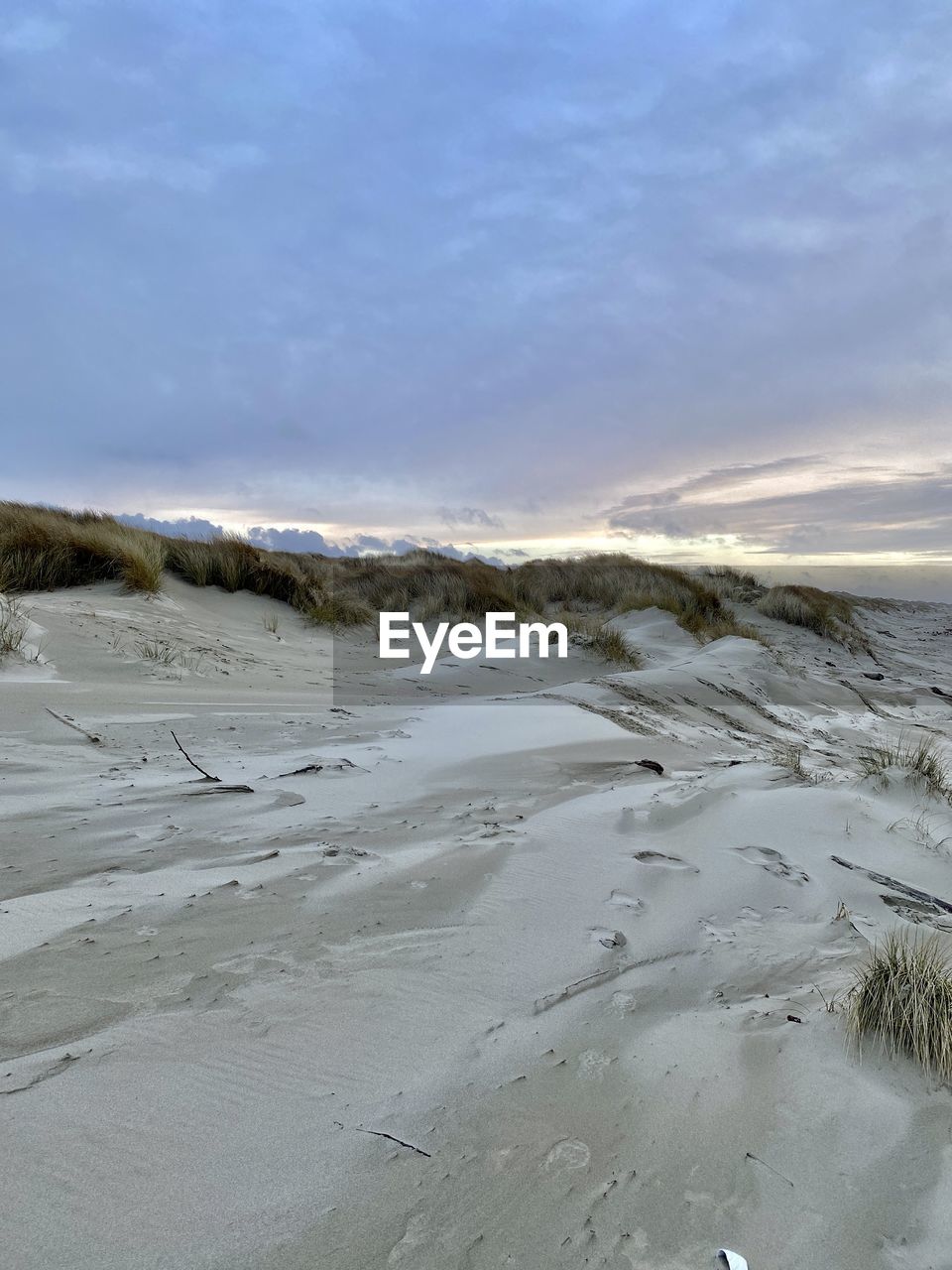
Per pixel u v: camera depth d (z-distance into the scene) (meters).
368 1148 1.39
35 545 10.09
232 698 6.22
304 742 4.84
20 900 2.30
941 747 7.76
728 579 20.86
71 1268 1.08
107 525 12.77
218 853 2.81
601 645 10.59
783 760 5.92
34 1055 1.58
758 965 2.23
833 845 3.29
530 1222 1.24
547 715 6.32
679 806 3.77
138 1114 1.43
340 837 3.07
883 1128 1.51
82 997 1.81
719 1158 1.42
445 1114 1.50
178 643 8.12
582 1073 1.66
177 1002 1.82
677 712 7.39
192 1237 1.16
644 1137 1.46
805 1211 1.30
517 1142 1.43
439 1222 1.23
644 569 20.03
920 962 1.97
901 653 17.89
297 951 2.12
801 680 10.46
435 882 2.68
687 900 2.69
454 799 3.81
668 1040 1.81
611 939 2.36
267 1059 1.63
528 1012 1.91
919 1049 1.75
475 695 8.00
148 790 3.53
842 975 2.17
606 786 4.27
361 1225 1.21
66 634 7.23
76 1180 1.25
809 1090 1.63
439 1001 1.93
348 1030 1.77
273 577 12.83
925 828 3.63
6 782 3.49
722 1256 1.19
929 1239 1.24
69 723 4.68
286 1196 1.26
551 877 2.80
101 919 2.22
